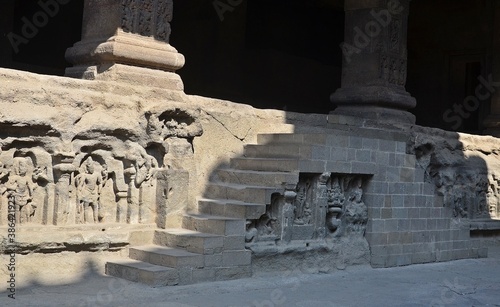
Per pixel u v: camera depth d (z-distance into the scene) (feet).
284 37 71.51
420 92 74.33
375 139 38.24
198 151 35.53
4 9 49.49
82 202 31.32
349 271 36.22
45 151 30.09
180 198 33.37
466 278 36.27
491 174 52.31
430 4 73.67
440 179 47.93
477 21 71.00
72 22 57.00
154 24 34.45
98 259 30.94
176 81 34.88
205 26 62.85
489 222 49.88
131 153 32.35
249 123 38.19
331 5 74.23
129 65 33.60
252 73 65.67
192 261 29.71
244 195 33.76
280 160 34.94
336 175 36.68
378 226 38.29
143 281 28.76
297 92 69.82
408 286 33.01
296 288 31.01
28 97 29.22
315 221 35.50
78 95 30.76
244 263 31.68
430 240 41.37
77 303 25.21
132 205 32.63
